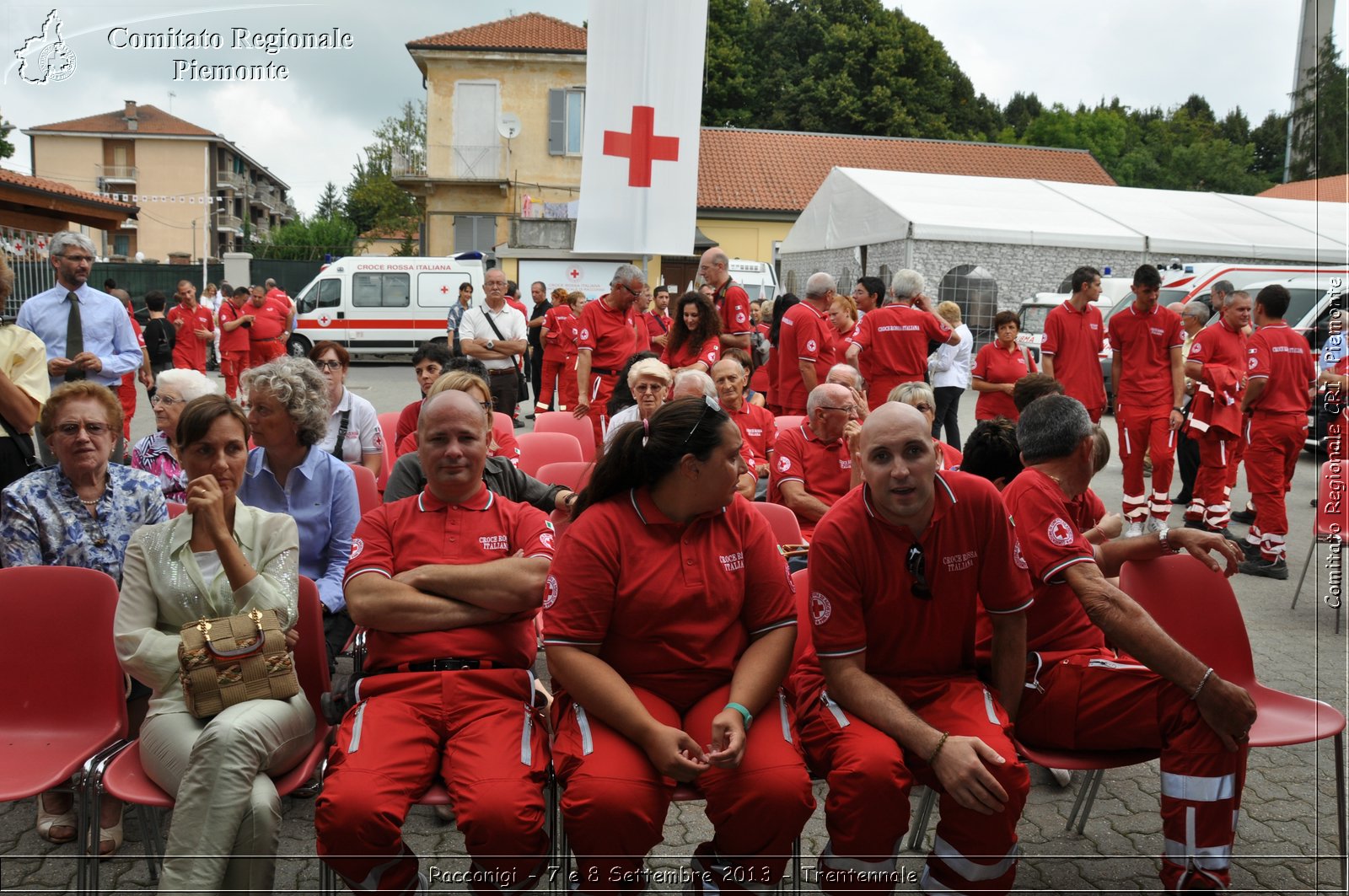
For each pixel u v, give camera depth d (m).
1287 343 6.75
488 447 4.28
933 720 2.89
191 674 2.87
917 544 2.91
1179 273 16.53
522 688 3.05
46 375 4.82
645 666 2.89
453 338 16.64
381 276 24.72
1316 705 3.32
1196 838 2.92
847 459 5.02
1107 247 18.67
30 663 3.18
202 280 30.33
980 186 20.97
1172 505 9.66
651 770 2.70
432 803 2.77
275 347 17.80
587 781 2.63
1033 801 3.81
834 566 2.90
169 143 30.95
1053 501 3.22
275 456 4.02
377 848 2.64
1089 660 3.16
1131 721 3.02
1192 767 2.92
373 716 2.86
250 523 3.26
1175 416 8.10
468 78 23.77
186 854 2.69
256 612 3.01
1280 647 5.45
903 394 4.94
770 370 9.14
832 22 35.50
